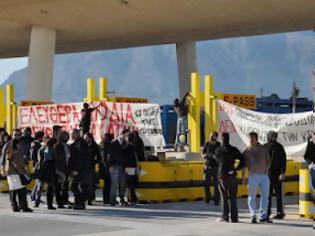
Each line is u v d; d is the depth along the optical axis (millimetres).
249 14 34250
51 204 16438
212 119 22594
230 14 34281
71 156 16156
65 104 23578
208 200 17766
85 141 16359
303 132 20297
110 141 17594
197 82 23750
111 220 14141
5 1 31016
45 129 24250
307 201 14453
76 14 34000
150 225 13273
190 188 18594
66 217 14727
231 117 20719
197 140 23500
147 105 21609
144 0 30812
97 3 31375
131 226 13141
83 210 16172
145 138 21562
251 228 12797
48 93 37625
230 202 13812
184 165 18703
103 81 28156
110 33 40031
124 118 21734
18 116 25266
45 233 12312
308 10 33375
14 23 36406
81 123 21938
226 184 13711
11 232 12484
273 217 14461
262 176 13594
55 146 16391
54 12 33500
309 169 13883
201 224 13414
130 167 17359
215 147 17281
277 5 32094
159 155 20297
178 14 34188
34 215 15141
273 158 14102
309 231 12391
